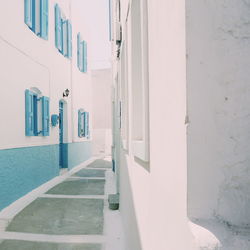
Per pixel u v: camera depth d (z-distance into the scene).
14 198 5.61
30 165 6.55
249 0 0.66
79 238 3.77
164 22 0.92
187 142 0.66
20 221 4.52
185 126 0.67
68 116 10.87
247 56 0.66
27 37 6.45
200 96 0.66
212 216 0.66
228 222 0.65
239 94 0.66
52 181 8.00
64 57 10.09
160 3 1.00
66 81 10.36
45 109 7.41
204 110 0.66
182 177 0.70
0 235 3.91
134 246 2.17
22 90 6.12
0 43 5.11
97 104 23.53
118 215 4.80
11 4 5.57
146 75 1.35
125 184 3.39
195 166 0.66
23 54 6.19
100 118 23.42
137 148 1.74
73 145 11.66
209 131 0.66
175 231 0.77
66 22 10.30
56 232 4.02
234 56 0.66
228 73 0.66
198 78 0.66
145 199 1.50
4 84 5.25
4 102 5.24
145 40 1.37
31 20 6.56
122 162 4.10
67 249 3.43
